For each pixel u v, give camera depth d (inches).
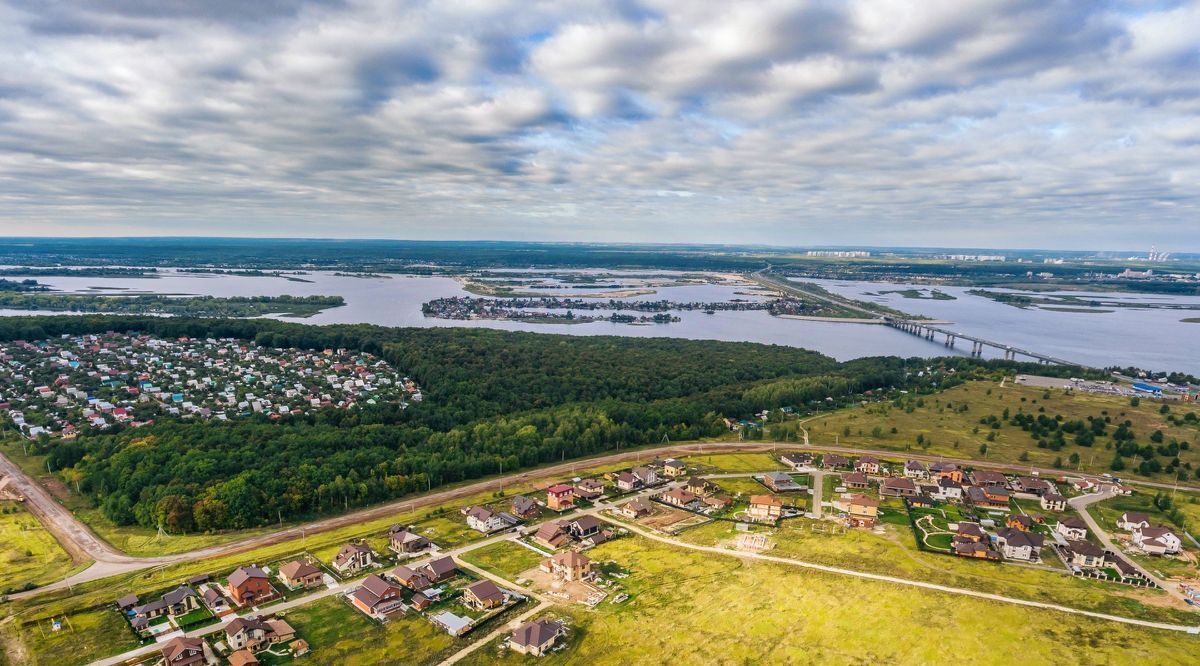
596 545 6299.2
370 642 4660.4
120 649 4562.0
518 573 5698.8
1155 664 4256.9
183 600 5073.8
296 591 5378.9
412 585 5369.1
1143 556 6107.3
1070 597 5221.5
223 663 4424.2
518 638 4547.2
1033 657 4357.8
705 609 5009.8
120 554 6082.7
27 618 4913.9
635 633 4712.1
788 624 4773.6
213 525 6638.8
